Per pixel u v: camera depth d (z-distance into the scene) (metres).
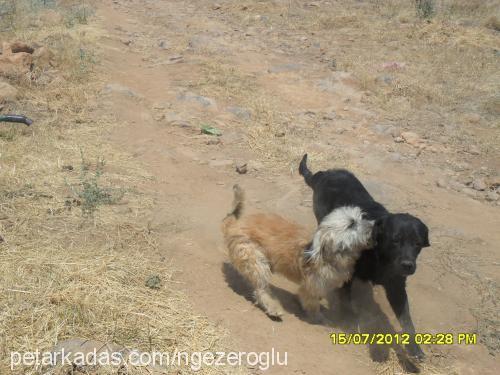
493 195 3.82
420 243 2.36
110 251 2.72
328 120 4.77
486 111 5.11
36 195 3.10
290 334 2.46
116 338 2.21
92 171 3.47
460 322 2.68
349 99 5.23
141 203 3.21
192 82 5.25
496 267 3.05
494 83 5.65
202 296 2.57
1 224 2.81
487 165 4.25
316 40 7.05
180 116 4.47
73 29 6.39
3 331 2.15
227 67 5.73
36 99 4.36
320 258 2.40
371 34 7.16
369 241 2.40
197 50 6.28
